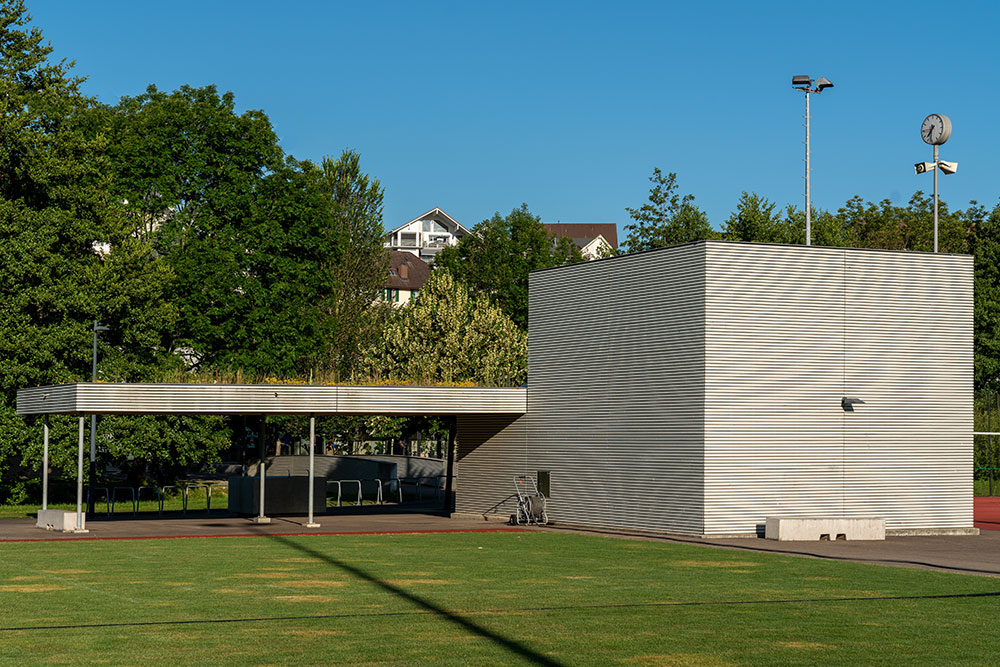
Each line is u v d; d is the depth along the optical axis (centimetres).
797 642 1356
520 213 8719
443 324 6212
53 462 4434
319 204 5566
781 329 3119
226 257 5128
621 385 3328
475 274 8412
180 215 5216
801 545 2806
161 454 4825
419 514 4031
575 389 3506
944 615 1591
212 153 5253
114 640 1354
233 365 5112
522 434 3700
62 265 4472
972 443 3338
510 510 3722
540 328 3675
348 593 1798
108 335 4778
